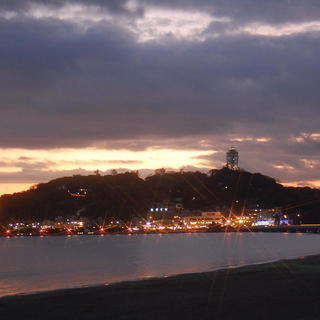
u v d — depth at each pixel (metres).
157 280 40.41
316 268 49.16
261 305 27.27
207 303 28.28
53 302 29.34
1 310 26.92
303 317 23.78
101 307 27.56
